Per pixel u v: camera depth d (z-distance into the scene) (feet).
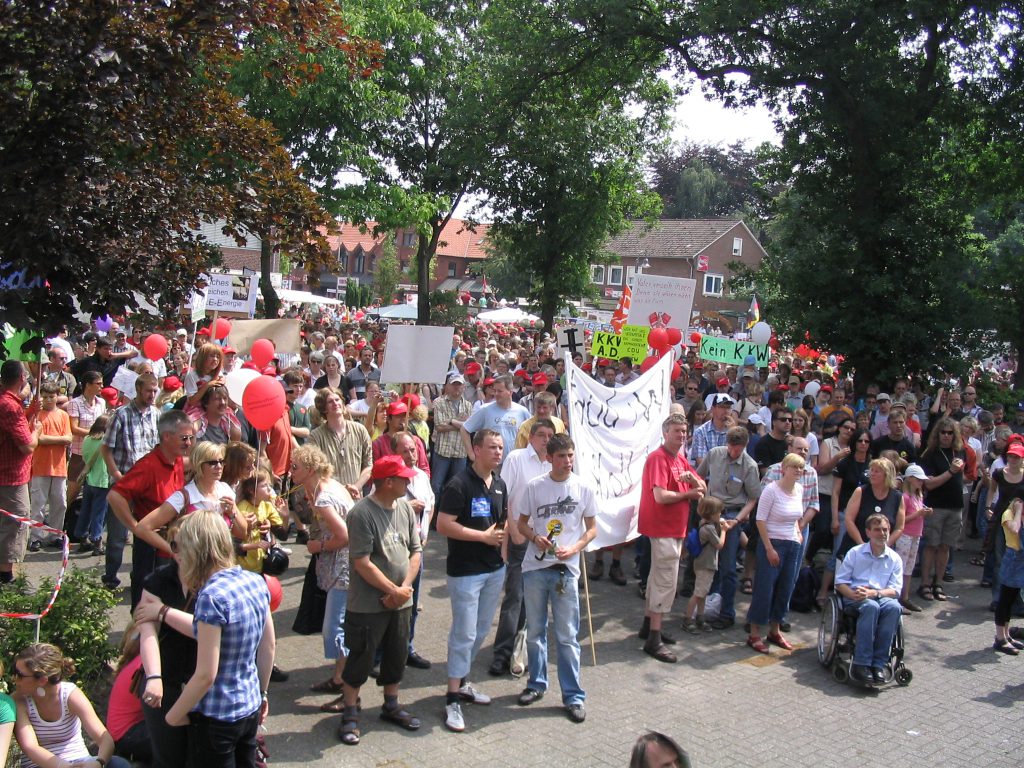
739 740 20.25
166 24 18.74
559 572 20.88
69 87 17.38
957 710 22.95
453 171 80.84
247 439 27.22
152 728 13.64
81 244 17.44
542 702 21.49
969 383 62.49
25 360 27.86
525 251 89.66
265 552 20.06
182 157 21.57
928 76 56.65
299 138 64.64
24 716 14.87
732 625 28.53
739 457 28.84
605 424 26.43
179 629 13.42
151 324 20.77
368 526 18.37
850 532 28.55
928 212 56.59
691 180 247.91
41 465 30.68
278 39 22.15
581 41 65.31
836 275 56.03
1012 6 52.70
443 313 98.89
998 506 31.89
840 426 32.30
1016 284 63.77
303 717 19.70
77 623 18.04
